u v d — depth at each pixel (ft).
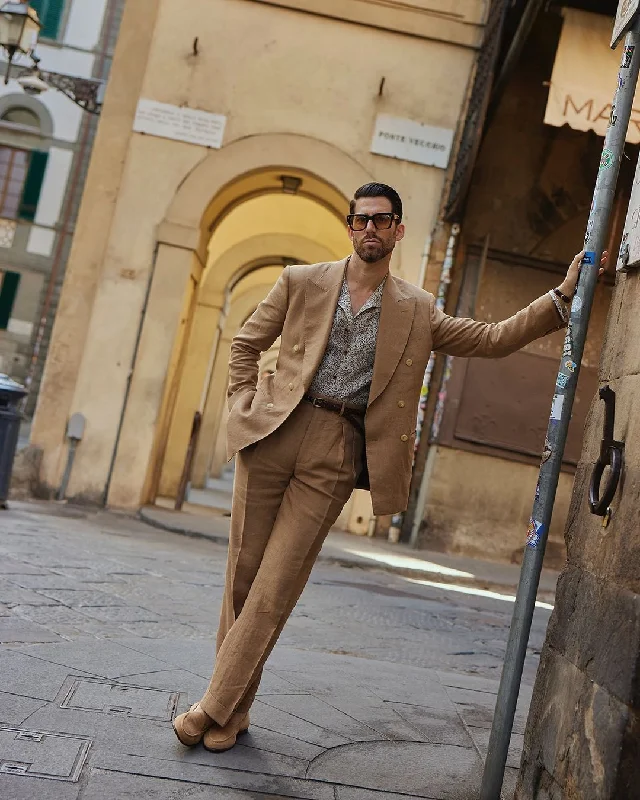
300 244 62.08
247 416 11.03
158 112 42.57
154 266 42.24
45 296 107.96
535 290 41.70
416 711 13.74
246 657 10.73
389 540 41.96
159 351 42.11
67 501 41.37
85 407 41.81
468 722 13.60
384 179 42.45
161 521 37.14
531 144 41.86
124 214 42.37
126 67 42.80
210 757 10.51
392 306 10.87
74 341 42.37
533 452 40.11
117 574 22.65
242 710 10.96
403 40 42.73
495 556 40.09
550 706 9.86
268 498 11.16
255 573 11.27
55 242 108.27
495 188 41.86
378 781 10.57
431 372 41.45
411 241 42.09
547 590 34.19
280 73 42.68
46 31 109.19
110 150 42.65
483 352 11.01
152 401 41.93
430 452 40.96
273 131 42.60
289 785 10.07
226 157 42.45
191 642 15.93
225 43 42.75
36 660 13.23
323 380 10.93
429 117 42.60
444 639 21.83
